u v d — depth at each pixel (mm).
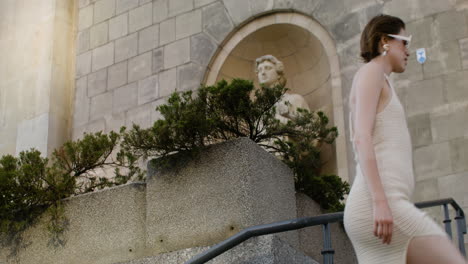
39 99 13023
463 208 8742
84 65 13273
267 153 6453
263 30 11625
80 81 13188
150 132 6641
